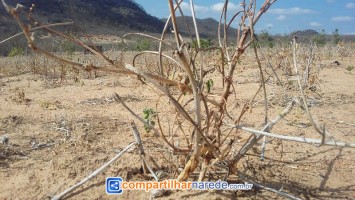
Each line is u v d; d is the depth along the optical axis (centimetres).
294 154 315
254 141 239
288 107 237
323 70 876
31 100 539
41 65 919
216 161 229
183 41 193
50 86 686
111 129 383
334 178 274
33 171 275
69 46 938
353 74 822
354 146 181
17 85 712
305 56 749
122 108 482
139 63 836
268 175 270
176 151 238
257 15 230
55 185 253
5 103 516
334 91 604
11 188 253
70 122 407
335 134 377
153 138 346
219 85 660
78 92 611
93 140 346
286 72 616
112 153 302
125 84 686
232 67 235
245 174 265
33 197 241
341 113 463
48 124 400
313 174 279
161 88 200
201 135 214
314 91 589
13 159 301
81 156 291
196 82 204
